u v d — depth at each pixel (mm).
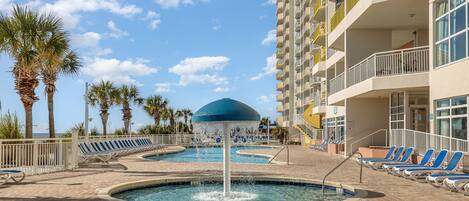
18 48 18344
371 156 19891
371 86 18781
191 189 12727
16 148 13820
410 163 15828
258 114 11430
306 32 60062
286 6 79188
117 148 24391
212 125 11484
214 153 33875
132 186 12125
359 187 11391
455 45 14328
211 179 13758
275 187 13109
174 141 42625
